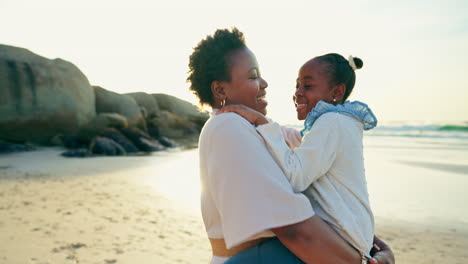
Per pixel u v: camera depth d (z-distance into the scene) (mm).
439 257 4895
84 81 24422
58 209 6668
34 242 4871
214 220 1455
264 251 1343
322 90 1760
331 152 1430
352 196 1450
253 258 1341
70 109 22375
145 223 5996
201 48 1637
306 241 1240
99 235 5301
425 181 10812
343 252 1303
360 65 1815
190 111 35469
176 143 25156
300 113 1832
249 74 1582
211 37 1633
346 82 1771
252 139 1329
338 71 1749
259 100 1697
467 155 19000
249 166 1265
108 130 20453
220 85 1601
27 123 20703
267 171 1271
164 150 21391
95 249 4738
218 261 1461
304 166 1382
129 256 4559
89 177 10602
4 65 20328
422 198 8430
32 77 21016
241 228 1231
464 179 11156
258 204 1231
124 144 20016
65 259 4352
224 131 1330
